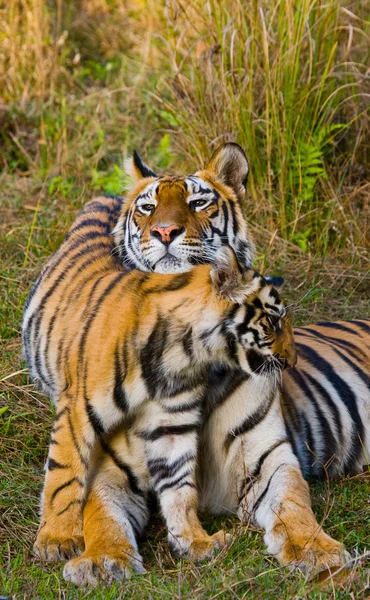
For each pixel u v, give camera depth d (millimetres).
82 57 19891
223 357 8195
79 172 15523
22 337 10430
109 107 17469
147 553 7941
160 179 10117
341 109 14398
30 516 8383
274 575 7203
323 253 13562
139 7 20438
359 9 14711
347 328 10336
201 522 8477
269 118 13805
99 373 7992
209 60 13859
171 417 8227
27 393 10164
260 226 13586
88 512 7887
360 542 7828
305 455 9125
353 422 9523
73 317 8805
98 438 8164
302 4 13422
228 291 7984
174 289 8180
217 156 10305
